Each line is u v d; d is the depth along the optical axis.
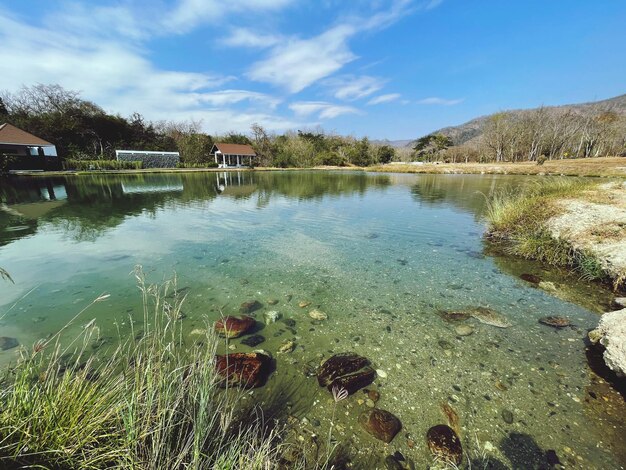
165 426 1.54
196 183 20.91
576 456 1.90
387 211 11.01
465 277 5.01
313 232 7.85
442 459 1.87
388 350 3.01
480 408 2.29
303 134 58.53
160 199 13.04
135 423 1.49
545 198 8.26
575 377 2.63
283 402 2.29
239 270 5.09
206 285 4.46
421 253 6.24
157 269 5.02
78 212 9.71
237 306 3.85
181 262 5.39
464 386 2.53
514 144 53.53
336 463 1.84
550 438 2.03
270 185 20.64
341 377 2.53
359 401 2.33
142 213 9.82
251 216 9.77
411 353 2.97
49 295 3.99
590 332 3.24
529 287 4.64
